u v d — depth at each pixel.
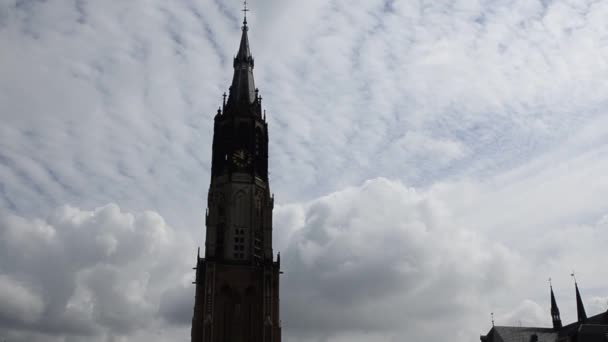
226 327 118.56
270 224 133.00
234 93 145.12
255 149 138.25
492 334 165.50
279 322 121.25
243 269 123.88
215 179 135.12
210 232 128.25
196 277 125.38
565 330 164.25
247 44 153.88
